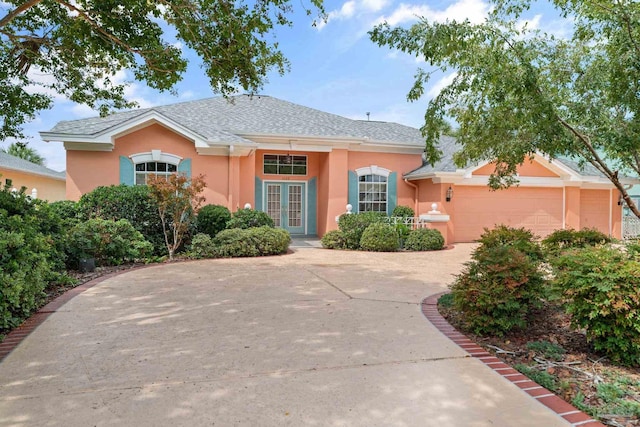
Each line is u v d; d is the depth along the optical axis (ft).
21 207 25.54
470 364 13.05
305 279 27.20
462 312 17.49
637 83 17.53
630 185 59.00
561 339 15.70
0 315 15.55
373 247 44.37
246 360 13.15
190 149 46.85
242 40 24.86
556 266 16.62
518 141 20.89
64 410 9.89
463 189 54.29
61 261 27.50
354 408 10.14
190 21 24.75
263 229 40.19
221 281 26.21
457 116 24.38
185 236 39.24
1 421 9.37
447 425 9.43
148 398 10.53
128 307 19.62
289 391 11.01
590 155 23.03
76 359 13.17
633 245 17.47
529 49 19.02
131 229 33.88
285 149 52.47
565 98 20.17
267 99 66.80
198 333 15.85
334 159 53.57
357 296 22.39
